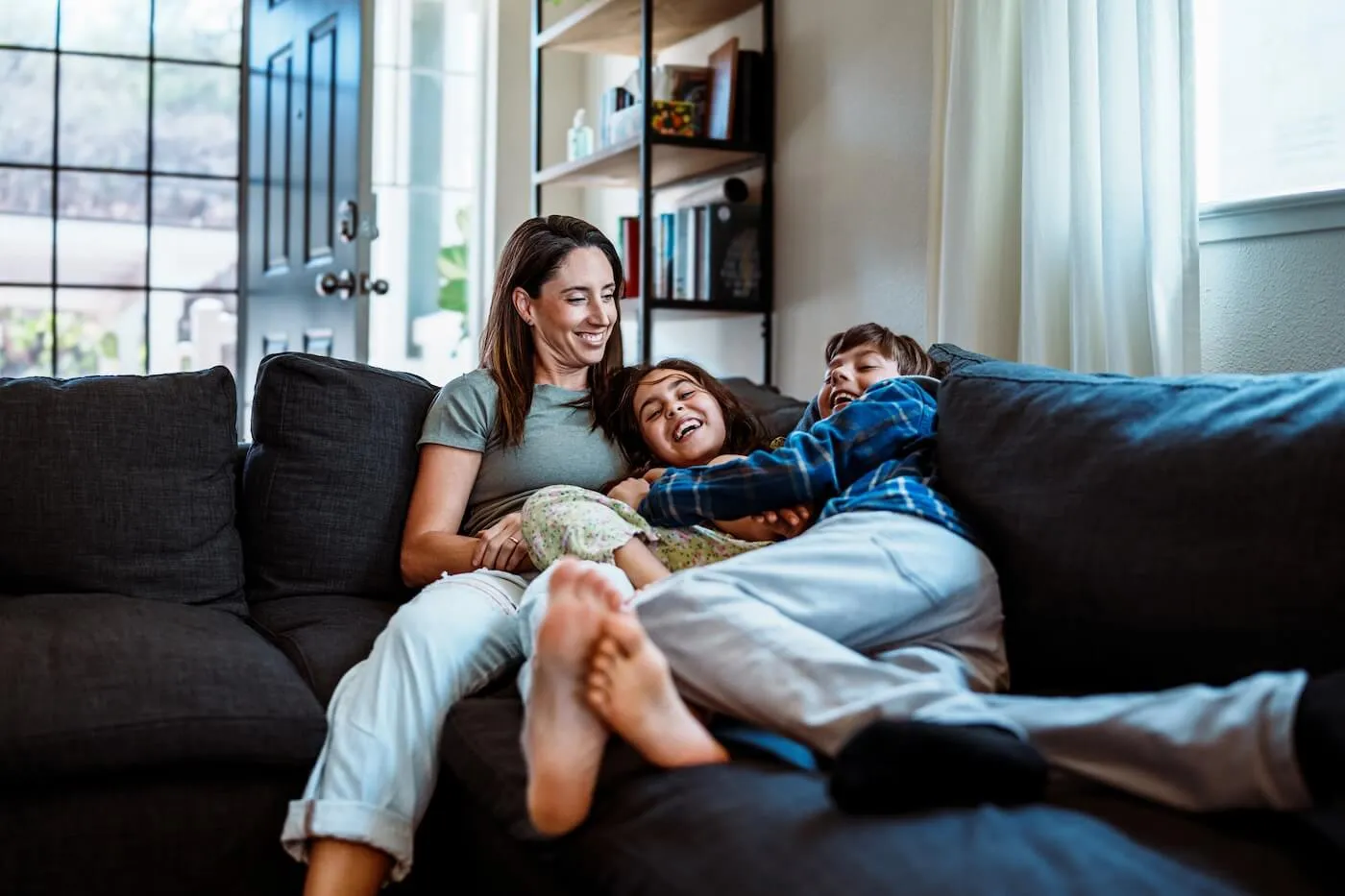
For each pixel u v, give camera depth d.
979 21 2.46
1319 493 1.26
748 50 3.45
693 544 1.73
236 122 4.26
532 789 1.17
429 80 4.77
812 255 3.28
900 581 1.39
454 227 4.89
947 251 2.50
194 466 1.92
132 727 1.40
